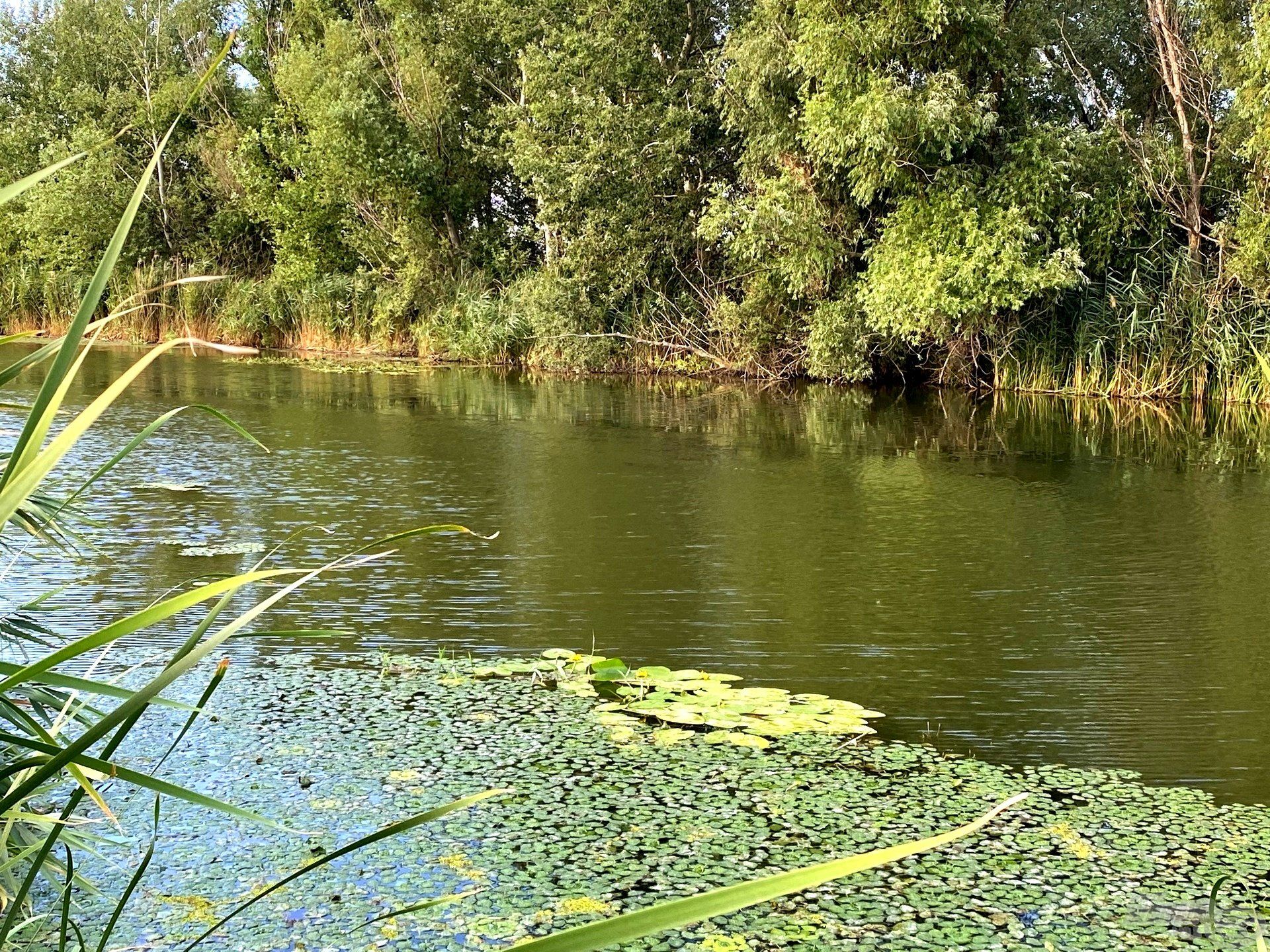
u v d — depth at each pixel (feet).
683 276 68.28
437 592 20.72
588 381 62.39
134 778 4.27
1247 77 48.08
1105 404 51.37
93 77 102.06
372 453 36.96
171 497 28.96
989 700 15.42
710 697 15.26
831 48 51.39
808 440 40.50
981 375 59.62
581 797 12.40
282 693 15.47
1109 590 21.02
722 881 10.62
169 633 17.93
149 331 88.02
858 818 11.94
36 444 3.98
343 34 81.41
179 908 10.12
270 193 86.79
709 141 67.62
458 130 80.07
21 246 93.61
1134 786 12.75
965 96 50.72
